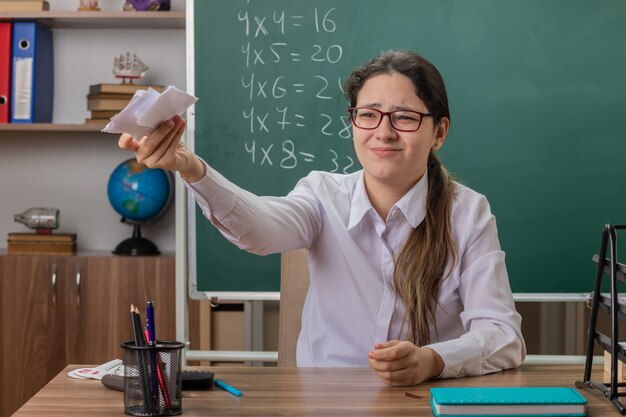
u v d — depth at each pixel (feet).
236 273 9.11
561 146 8.96
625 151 8.96
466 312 5.45
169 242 10.98
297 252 6.70
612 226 4.39
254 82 9.12
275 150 9.13
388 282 5.68
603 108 8.95
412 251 5.58
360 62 9.02
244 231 5.19
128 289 9.82
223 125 9.14
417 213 5.60
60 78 10.93
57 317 9.86
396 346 4.59
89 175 11.05
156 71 10.93
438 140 5.70
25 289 9.87
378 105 5.39
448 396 4.02
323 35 9.06
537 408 3.97
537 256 8.98
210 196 4.95
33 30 10.21
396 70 5.38
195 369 5.01
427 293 5.54
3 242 11.09
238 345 9.98
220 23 9.11
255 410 4.08
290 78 9.10
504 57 8.95
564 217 8.96
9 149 11.06
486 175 8.98
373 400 4.28
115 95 10.17
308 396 4.36
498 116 8.95
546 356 8.92
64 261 9.86
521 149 8.97
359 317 5.77
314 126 9.11
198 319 9.86
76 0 10.92
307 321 6.05
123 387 4.36
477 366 4.91
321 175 6.09
